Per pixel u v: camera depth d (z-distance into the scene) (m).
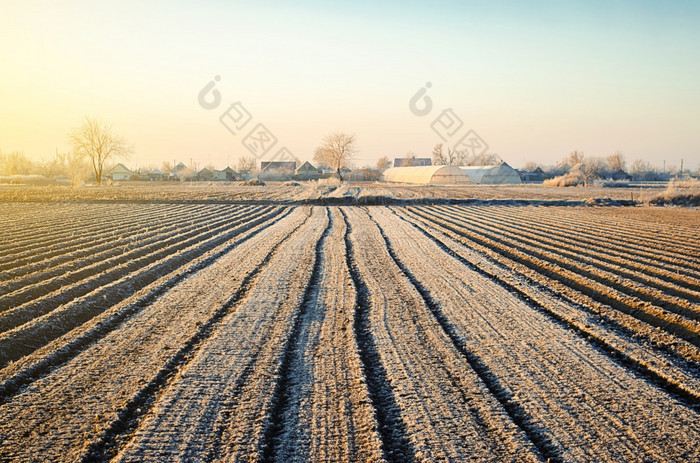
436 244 21.69
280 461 5.89
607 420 6.80
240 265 16.61
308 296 13.03
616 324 11.26
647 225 28.27
